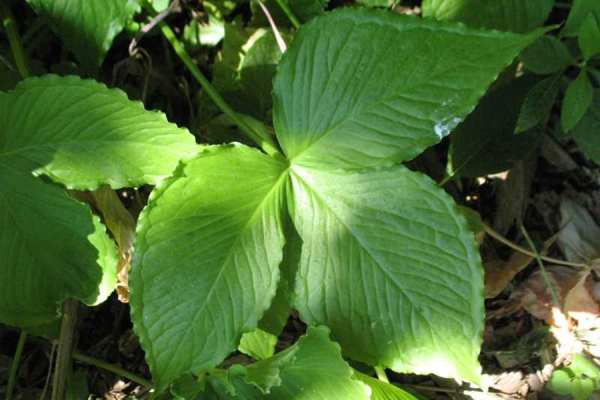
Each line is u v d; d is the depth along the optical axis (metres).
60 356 0.80
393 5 0.83
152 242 0.67
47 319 0.74
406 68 0.66
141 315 0.67
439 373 0.70
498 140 0.80
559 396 0.83
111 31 0.74
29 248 0.71
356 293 0.70
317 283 0.70
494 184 0.87
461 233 0.68
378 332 0.70
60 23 0.74
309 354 0.71
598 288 0.84
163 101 0.88
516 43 0.65
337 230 0.70
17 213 0.70
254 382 0.70
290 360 0.70
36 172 0.69
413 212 0.69
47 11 0.74
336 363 0.70
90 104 0.69
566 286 0.85
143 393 0.83
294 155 0.70
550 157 0.87
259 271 0.69
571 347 0.83
